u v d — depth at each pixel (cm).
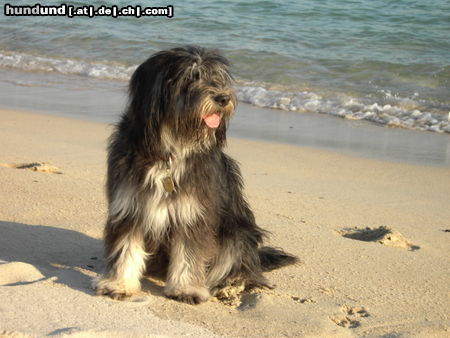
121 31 1030
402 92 724
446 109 671
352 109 672
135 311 264
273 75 786
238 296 295
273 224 367
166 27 1037
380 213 396
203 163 279
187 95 273
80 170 427
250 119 634
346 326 276
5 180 392
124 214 278
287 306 284
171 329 251
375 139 567
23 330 235
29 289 265
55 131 543
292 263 321
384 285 311
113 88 762
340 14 1058
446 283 317
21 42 992
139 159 274
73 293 271
